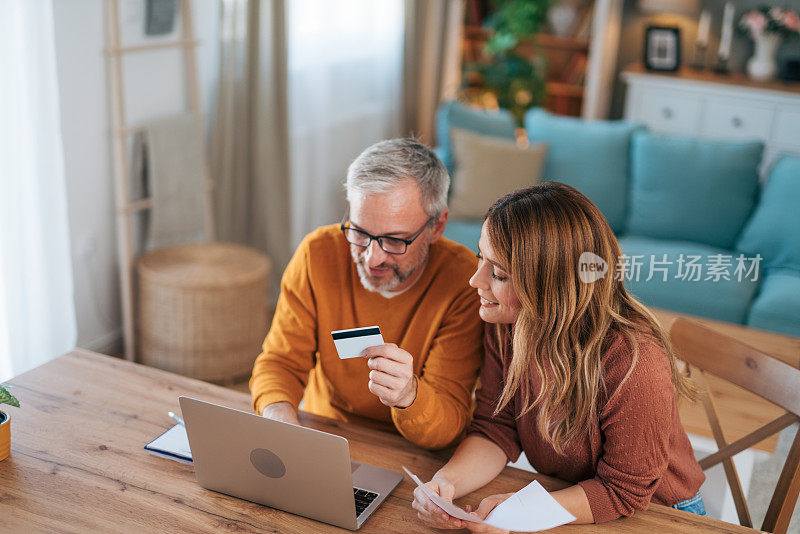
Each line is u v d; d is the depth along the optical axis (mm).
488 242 1297
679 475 1436
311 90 4215
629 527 1268
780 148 4906
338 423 1539
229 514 1259
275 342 1673
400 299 1621
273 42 3523
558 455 1384
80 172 3006
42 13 2664
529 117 4066
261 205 3725
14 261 2723
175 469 1366
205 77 3570
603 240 1270
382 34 4980
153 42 3234
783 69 5125
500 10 5609
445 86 5914
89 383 1624
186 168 3312
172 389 1622
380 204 1455
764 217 3467
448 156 3855
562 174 3848
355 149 4852
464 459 1397
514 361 1327
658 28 5367
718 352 1615
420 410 1396
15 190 2686
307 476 1211
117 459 1382
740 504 1554
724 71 5262
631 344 1279
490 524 1215
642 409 1262
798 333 3072
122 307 3303
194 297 2971
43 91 2723
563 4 5812
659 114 5180
